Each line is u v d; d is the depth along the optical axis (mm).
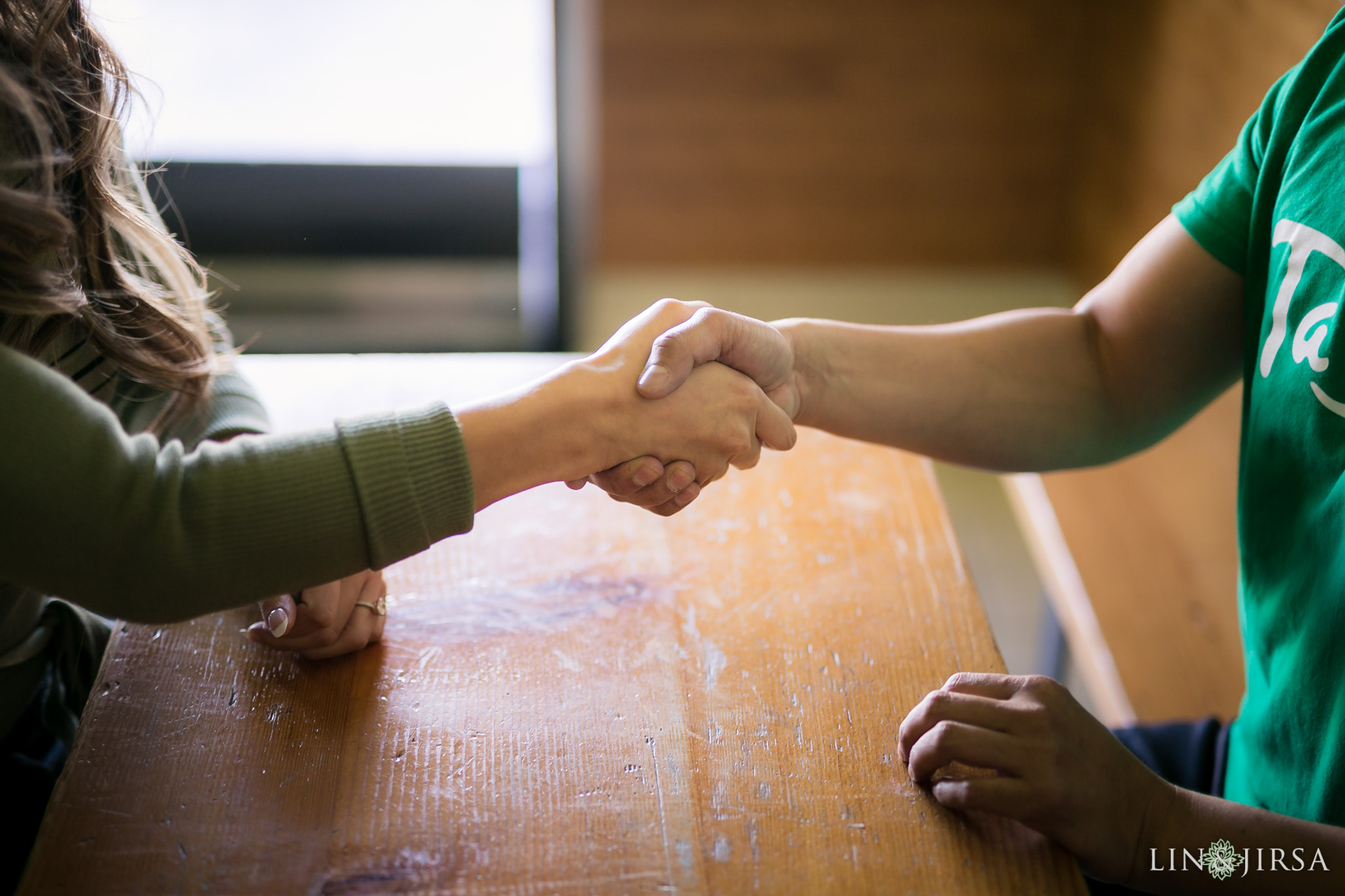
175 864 903
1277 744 1068
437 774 963
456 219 2986
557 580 1126
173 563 919
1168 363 1201
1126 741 1253
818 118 3266
